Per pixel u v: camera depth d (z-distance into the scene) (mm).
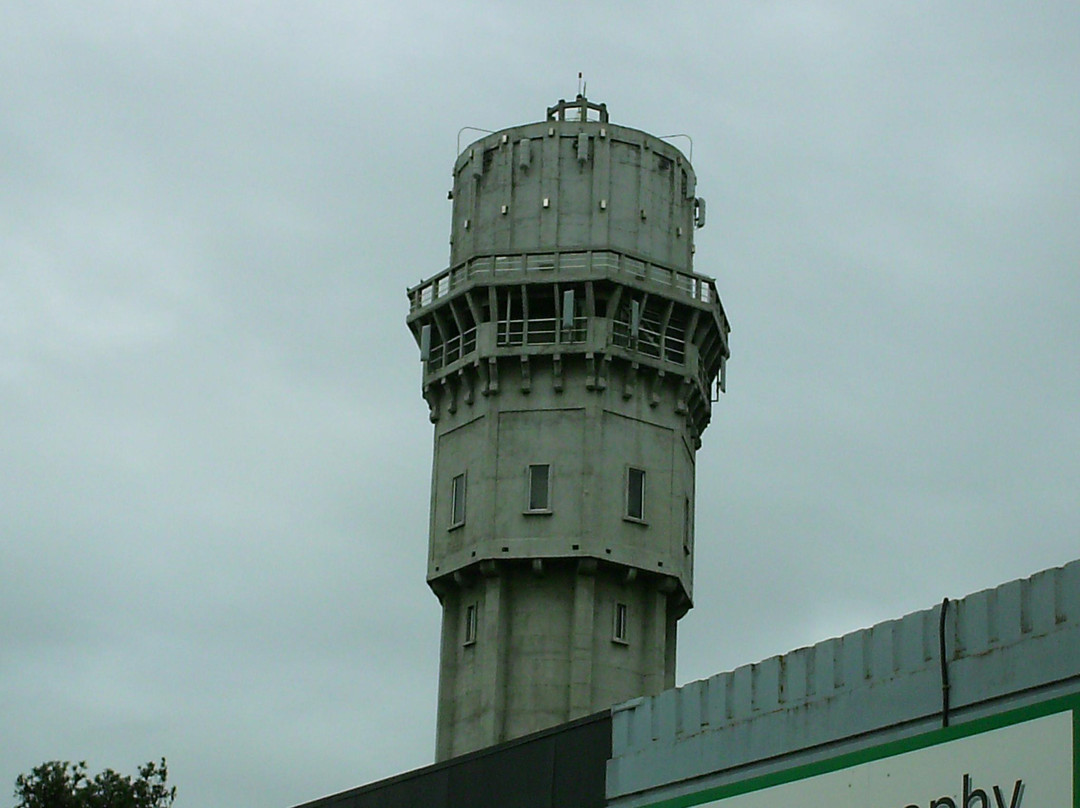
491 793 64125
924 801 45875
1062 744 42656
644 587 96938
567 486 96250
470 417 99562
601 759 59188
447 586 98562
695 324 100938
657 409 99375
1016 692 44531
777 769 51531
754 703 53250
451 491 99375
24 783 116812
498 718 93375
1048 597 44344
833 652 50531
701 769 54625
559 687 93750
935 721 46500
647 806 56312
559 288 98812
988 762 44375
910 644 47969
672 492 98562
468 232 103312
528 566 95688
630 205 101750
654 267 100312
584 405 97375
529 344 98188
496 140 103562
